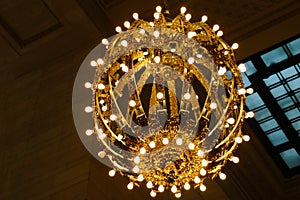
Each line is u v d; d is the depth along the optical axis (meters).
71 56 8.13
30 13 7.78
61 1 7.51
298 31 7.48
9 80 8.43
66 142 6.99
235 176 9.08
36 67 8.34
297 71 8.66
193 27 4.72
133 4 7.58
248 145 9.33
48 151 7.02
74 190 6.31
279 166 9.88
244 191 9.36
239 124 4.44
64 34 7.97
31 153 7.17
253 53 7.92
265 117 9.39
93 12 7.67
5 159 7.30
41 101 7.82
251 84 9.07
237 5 7.42
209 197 8.74
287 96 9.06
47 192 6.52
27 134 7.47
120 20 7.83
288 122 9.35
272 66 8.73
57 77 8.00
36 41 8.09
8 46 8.12
